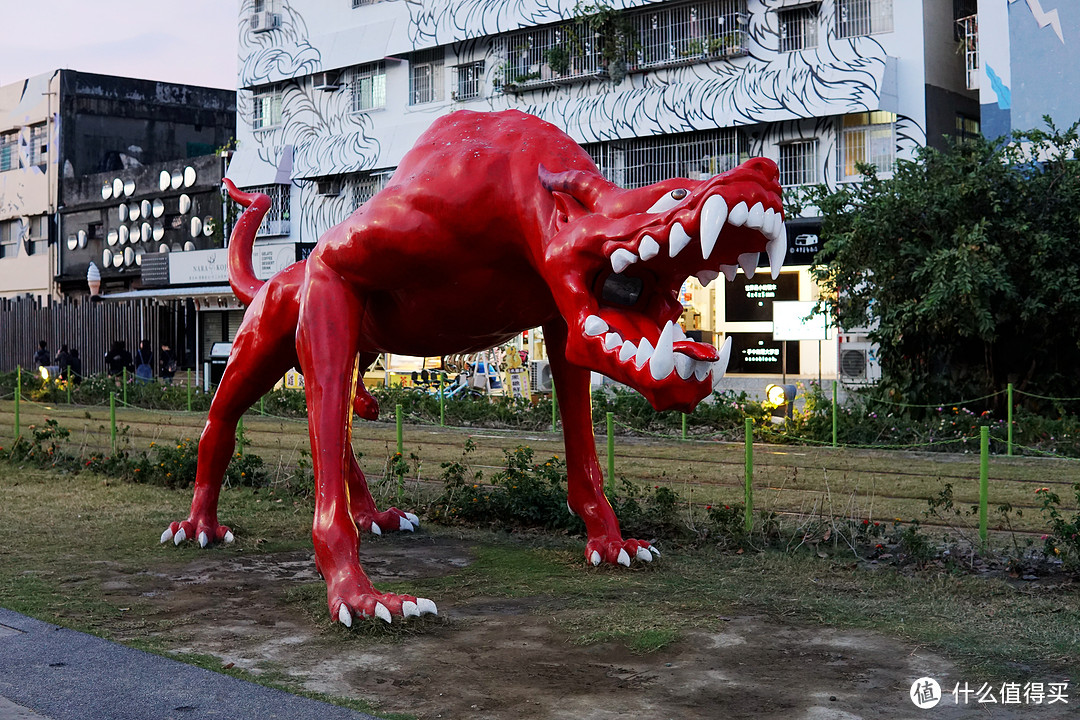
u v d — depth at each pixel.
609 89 28.36
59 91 41.44
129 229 39.28
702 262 6.04
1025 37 21.44
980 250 15.75
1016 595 7.00
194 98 44.06
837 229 17.22
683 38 26.91
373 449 15.50
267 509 10.40
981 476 8.30
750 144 25.72
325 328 7.07
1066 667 5.56
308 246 31.31
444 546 8.78
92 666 5.23
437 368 26.14
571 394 8.07
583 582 7.42
